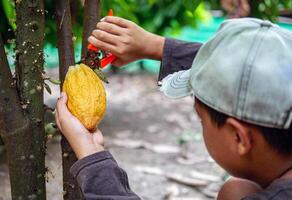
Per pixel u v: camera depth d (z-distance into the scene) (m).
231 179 1.44
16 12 1.25
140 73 7.64
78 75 1.22
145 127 4.89
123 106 5.78
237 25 1.09
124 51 1.39
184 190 3.26
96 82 1.22
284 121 1.01
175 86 1.21
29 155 1.27
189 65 1.49
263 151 1.04
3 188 3.06
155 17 5.28
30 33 1.25
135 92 6.50
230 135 1.05
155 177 3.46
